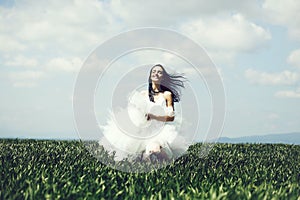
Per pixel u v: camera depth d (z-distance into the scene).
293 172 7.70
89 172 6.77
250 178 6.65
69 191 5.30
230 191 5.40
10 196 4.96
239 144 13.55
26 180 5.70
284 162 9.13
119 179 6.40
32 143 12.02
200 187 5.69
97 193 5.27
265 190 5.54
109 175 6.56
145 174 6.73
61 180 5.94
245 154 10.65
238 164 8.54
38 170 6.74
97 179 5.99
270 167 8.17
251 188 5.78
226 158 9.34
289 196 5.39
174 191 5.59
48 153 9.31
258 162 8.93
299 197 5.22
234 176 6.82
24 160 7.98
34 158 8.23
